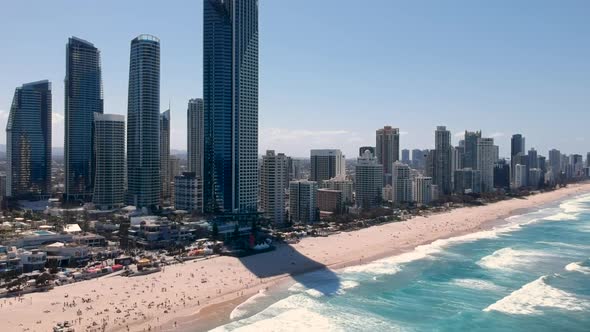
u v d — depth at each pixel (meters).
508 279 194.00
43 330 136.12
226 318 149.62
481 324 146.12
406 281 190.62
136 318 148.00
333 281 190.25
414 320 149.25
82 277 192.38
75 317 147.25
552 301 165.25
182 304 161.88
